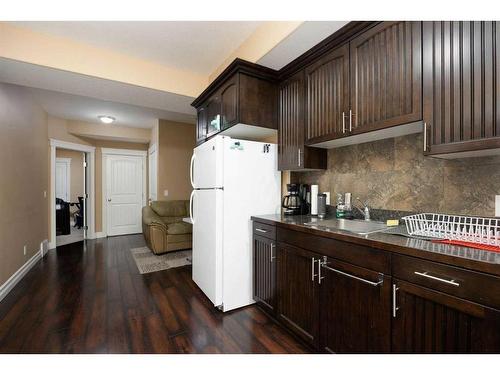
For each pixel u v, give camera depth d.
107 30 2.15
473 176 1.38
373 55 1.52
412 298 1.12
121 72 2.54
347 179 2.11
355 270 1.37
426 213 1.52
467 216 1.40
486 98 1.06
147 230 4.45
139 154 6.20
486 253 1.00
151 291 2.71
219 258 2.25
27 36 2.13
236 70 2.21
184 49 2.46
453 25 1.17
